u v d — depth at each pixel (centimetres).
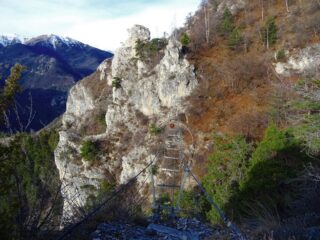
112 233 661
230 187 2078
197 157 3706
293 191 1468
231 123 3972
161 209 940
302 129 1702
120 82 5909
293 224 739
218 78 5069
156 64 5728
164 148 4066
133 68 6053
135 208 827
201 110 4609
